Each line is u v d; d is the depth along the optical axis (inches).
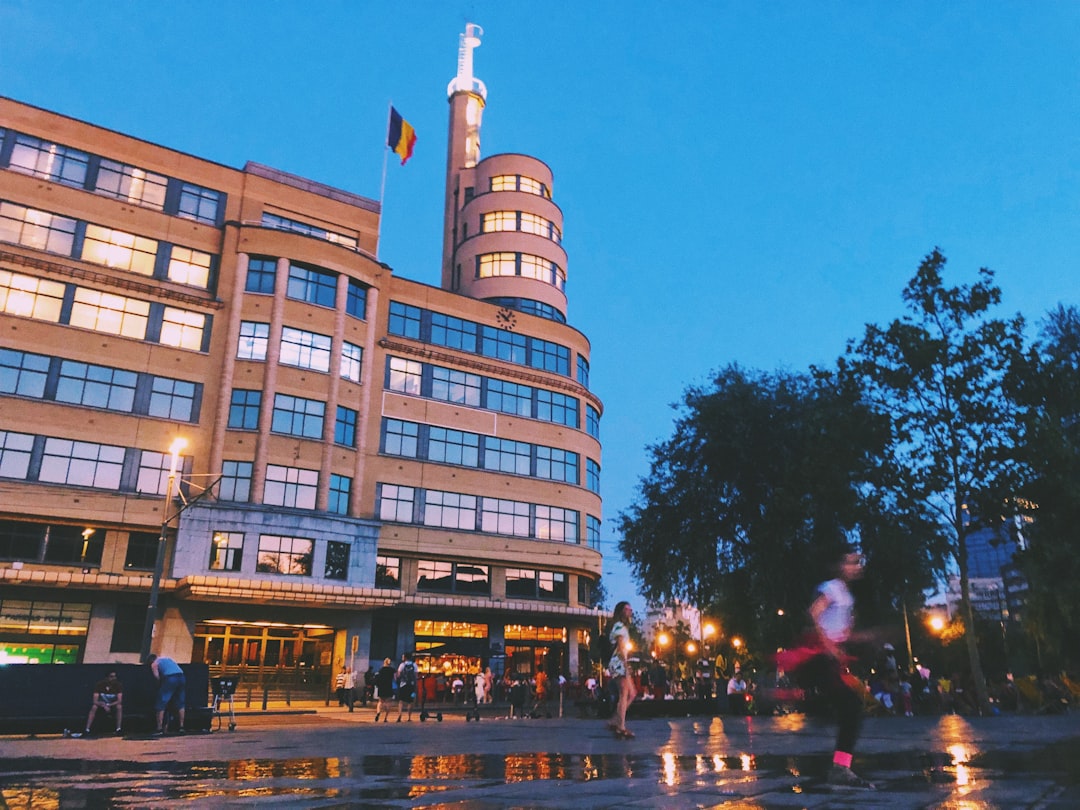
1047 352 1100.5
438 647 1497.3
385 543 1526.8
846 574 221.6
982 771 222.2
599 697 964.6
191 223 1469.0
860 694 204.5
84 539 1258.6
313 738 474.3
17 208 1312.7
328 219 1631.4
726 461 1179.3
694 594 1223.5
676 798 176.1
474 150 2420.0
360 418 1534.2
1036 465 867.4
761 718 738.8
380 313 1635.1
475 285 2007.9
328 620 1409.9
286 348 1459.2
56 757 343.3
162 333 1392.7
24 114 1353.3
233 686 771.4
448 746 375.6
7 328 1261.1
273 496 1387.8
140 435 1327.5
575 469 1845.5
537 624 1695.4
